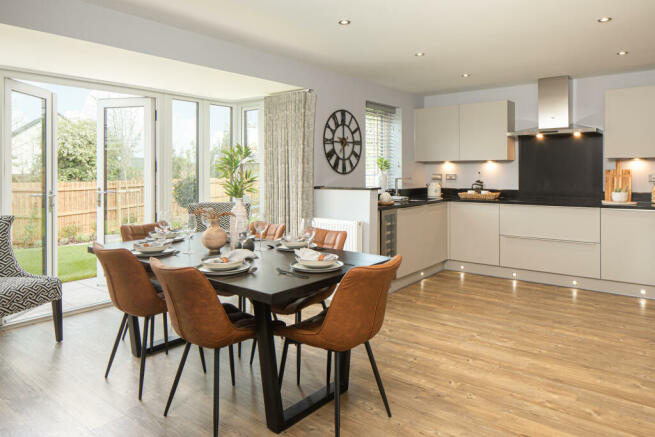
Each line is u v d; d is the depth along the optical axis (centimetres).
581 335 349
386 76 520
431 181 664
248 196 554
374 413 234
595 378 274
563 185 552
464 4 304
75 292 466
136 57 338
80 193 782
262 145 534
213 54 374
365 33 365
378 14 322
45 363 295
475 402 245
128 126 466
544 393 255
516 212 525
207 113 521
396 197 540
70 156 812
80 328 364
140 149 470
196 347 325
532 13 322
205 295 203
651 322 379
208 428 220
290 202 470
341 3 302
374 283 206
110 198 467
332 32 362
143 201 472
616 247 462
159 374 280
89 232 797
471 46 402
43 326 368
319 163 484
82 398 248
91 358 303
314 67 470
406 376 278
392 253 486
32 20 272
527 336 347
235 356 311
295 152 462
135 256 260
